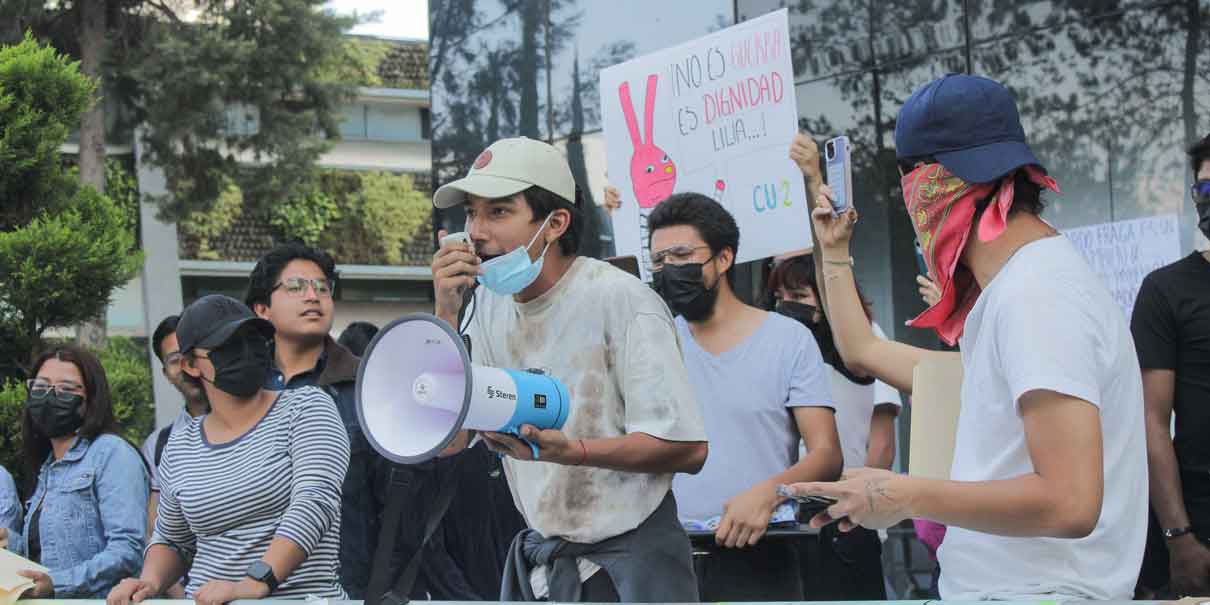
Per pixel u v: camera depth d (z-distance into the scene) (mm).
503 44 7855
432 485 3922
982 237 2273
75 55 17438
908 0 6426
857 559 4012
